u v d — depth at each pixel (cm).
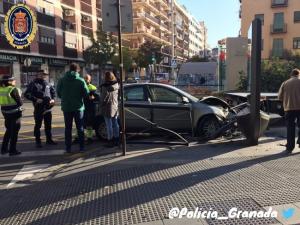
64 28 4775
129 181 634
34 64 4125
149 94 1019
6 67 3716
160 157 784
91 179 664
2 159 854
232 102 1161
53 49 4469
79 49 5166
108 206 526
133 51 6366
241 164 704
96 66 5241
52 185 648
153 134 1045
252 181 603
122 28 798
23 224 486
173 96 1021
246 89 1847
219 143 913
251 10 5225
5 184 671
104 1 792
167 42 9944
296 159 734
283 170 659
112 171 702
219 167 688
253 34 848
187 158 764
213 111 1007
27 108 2238
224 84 2250
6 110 879
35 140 1065
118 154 834
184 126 1017
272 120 1074
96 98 1011
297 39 5081
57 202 559
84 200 559
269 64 1959
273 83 1888
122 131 820
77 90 869
